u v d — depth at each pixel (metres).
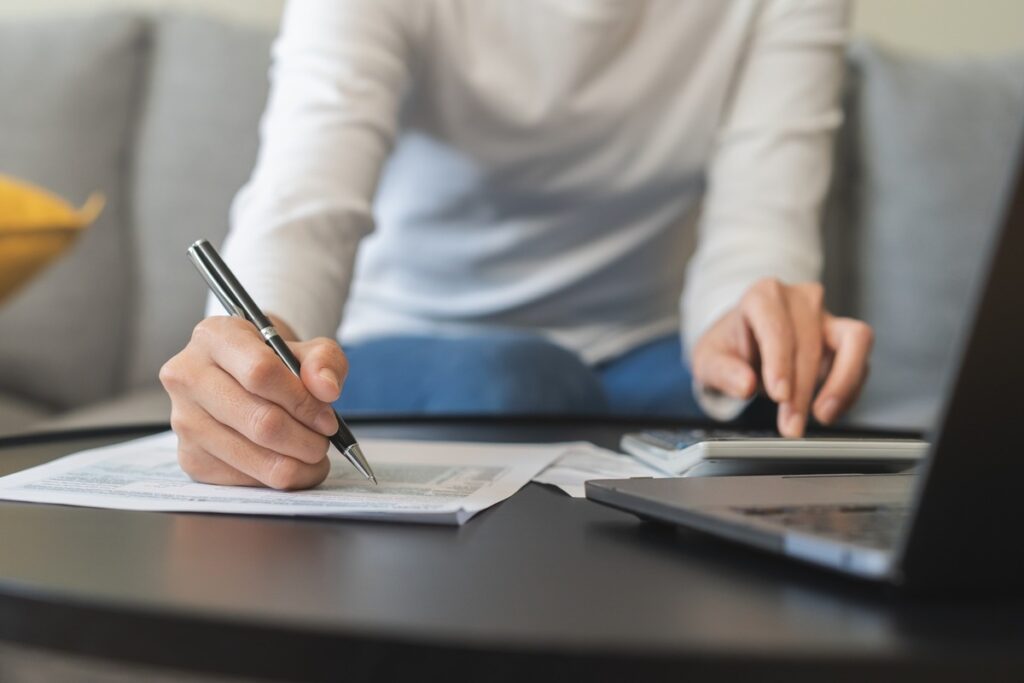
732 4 1.40
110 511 0.54
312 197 1.01
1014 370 0.31
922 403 1.80
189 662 0.34
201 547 0.45
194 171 1.93
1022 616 0.34
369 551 0.45
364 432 0.90
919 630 0.32
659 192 1.46
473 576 0.40
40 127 1.94
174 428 0.61
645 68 1.37
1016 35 2.21
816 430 0.94
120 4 2.21
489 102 1.33
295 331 0.86
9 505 0.55
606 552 0.45
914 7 2.23
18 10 2.27
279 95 1.15
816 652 0.30
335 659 0.32
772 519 0.42
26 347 1.87
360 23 1.17
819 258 1.33
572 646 0.30
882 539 0.38
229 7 2.22
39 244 1.55
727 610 0.35
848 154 1.97
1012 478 0.33
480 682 0.31
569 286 1.45
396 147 1.41
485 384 1.06
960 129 1.91
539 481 0.64
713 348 1.01
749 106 1.41
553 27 1.31
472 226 1.44
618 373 1.46
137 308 1.92
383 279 1.50
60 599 0.36
